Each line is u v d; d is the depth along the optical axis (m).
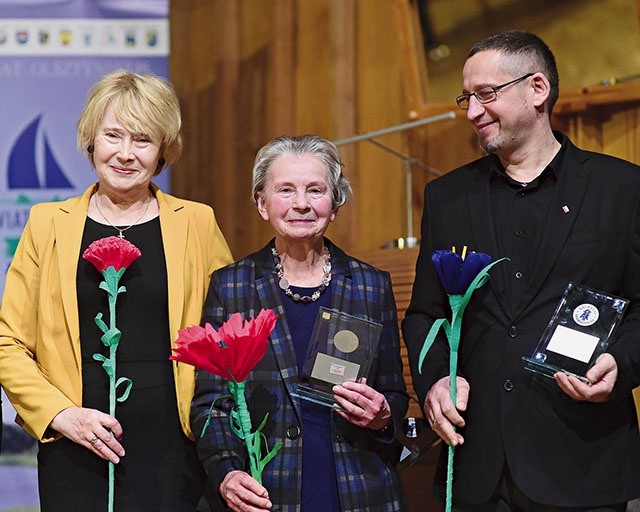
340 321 3.63
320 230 3.74
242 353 3.38
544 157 3.87
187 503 3.81
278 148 3.80
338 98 6.89
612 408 3.68
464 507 3.78
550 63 3.90
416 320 3.94
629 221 3.74
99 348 3.82
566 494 3.60
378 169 6.70
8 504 5.84
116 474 3.77
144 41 6.18
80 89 6.14
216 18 7.44
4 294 3.93
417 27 5.93
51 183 6.09
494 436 3.68
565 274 3.72
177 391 3.80
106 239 3.73
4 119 6.11
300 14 7.10
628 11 5.44
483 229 3.82
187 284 3.90
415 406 4.46
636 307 3.73
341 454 3.64
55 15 6.16
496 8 5.77
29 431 3.77
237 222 7.32
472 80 3.85
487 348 3.74
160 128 3.90
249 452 3.46
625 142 5.62
